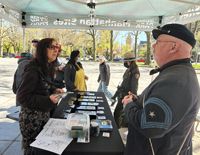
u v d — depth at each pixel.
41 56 1.36
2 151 2.11
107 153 1.02
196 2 2.85
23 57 2.06
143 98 0.92
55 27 3.98
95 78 8.58
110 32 29.86
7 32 33.78
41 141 1.09
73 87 2.74
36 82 1.30
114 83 7.48
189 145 0.93
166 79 0.77
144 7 3.47
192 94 0.74
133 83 2.36
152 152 0.84
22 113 1.37
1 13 2.87
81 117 1.29
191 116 0.80
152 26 4.08
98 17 3.99
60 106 1.84
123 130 1.97
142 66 18.89
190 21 3.06
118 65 19.52
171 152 0.83
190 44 0.86
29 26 3.88
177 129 0.79
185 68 0.83
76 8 3.59
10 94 4.92
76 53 2.87
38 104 1.27
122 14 3.93
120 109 2.49
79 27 4.07
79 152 1.01
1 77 8.10
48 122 1.38
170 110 0.69
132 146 0.96
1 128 2.71
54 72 1.59
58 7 3.52
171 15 3.64
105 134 1.23
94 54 29.48
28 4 3.31
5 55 39.69
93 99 2.14
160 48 0.92
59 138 1.13
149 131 0.72
